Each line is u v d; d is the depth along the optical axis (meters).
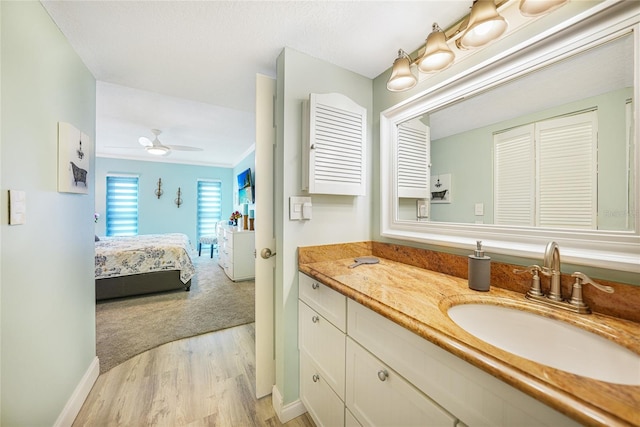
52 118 1.14
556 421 0.45
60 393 1.21
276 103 1.46
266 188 1.48
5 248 0.86
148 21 1.15
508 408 0.51
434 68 1.07
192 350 2.00
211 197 6.32
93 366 1.60
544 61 0.89
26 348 0.96
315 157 1.29
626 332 0.65
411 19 1.13
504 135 1.03
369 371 0.88
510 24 0.97
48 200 1.11
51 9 1.07
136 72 1.58
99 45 1.31
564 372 0.48
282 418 1.34
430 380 0.67
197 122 3.25
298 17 1.12
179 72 1.58
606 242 0.77
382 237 1.57
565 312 0.77
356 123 1.43
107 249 3.10
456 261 1.15
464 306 0.88
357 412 0.94
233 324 2.44
